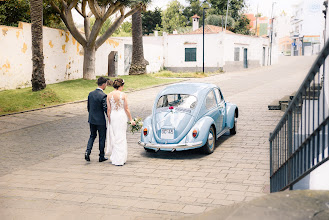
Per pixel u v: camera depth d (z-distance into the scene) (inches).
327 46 107.9
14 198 220.2
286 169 167.8
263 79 1019.9
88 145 298.7
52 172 274.2
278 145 185.2
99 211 197.6
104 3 754.2
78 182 249.1
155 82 928.3
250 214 94.8
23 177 262.8
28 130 437.4
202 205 201.6
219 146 339.3
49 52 759.7
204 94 327.0
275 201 102.6
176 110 313.1
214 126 327.3
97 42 811.4
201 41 1378.0
